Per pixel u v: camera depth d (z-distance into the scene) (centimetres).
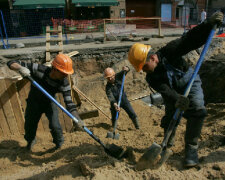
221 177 223
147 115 579
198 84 257
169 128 243
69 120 443
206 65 608
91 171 255
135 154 301
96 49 802
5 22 1469
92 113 539
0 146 395
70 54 735
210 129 349
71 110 313
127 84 753
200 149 287
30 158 355
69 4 1639
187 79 249
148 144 346
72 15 1662
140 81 755
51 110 353
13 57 745
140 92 729
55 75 306
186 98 227
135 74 775
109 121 529
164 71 249
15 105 414
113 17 1723
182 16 1817
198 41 237
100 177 240
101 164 273
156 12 1900
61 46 777
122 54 823
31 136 362
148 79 262
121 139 398
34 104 332
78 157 327
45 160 346
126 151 301
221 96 559
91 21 1527
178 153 294
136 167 253
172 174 233
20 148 387
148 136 384
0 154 363
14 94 406
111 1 1609
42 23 1531
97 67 815
